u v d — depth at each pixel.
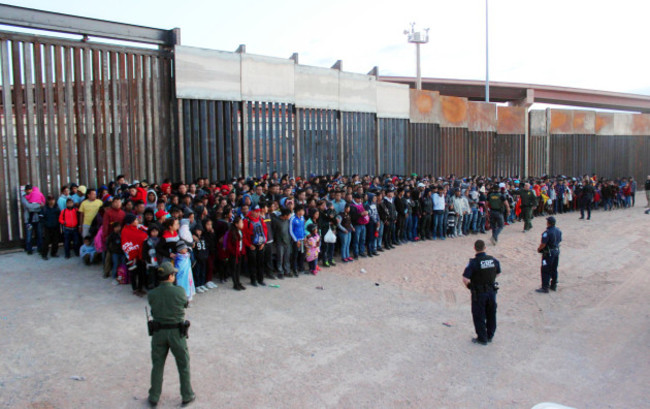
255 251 9.95
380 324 8.03
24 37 11.53
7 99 11.41
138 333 7.22
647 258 13.82
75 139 12.45
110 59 12.99
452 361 6.64
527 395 5.71
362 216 12.65
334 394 5.64
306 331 7.59
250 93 16.16
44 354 6.43
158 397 5.29
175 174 14.43
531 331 7.94
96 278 9.72
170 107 14.34
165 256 8.34
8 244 11.62
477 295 7.25
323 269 11.66
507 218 19.62
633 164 35.16
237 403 5.38
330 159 19.11
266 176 14.60
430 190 15.84
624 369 6.51
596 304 9.52
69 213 10.88
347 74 19.67
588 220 21.31
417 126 23.06
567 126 31.03
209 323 7.78
